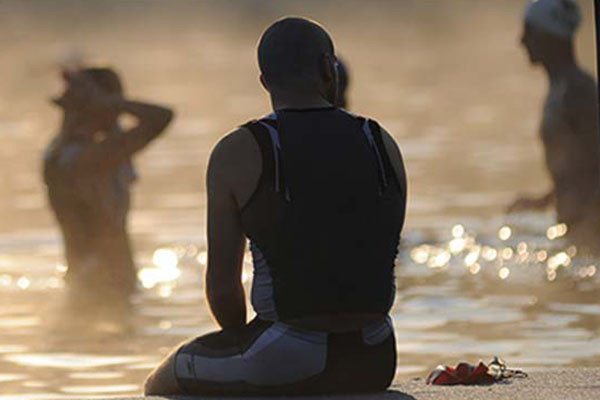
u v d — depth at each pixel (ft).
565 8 102.47
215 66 330.95
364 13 526.98
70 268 93.71
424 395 50.47
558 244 104.37
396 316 86.17
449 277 98.27
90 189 92.94
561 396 49.98
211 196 50.08
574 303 88.89
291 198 49.39
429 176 151.12
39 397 67.05
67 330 83.97
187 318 87.35
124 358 76.64
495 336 80.02
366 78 292.20
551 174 103.96
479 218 122.01
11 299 93.09
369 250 49.93
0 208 131.95
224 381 50.21
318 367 49.75
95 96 92.12
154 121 92.68
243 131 50.08
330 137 50.21
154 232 120.06
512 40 402.31
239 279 50.55
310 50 50.75
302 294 49.39
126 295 93.86
